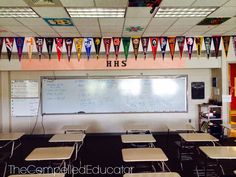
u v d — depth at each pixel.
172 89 7.25
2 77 7.14
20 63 6.34
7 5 3.65
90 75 7.17
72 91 7.18
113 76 7.19
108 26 4.95
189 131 5.43
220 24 4.91
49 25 4.80
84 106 7.20
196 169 4.31
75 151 4.93
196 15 4.28
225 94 6.50
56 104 7.18
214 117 6.66
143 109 7.25
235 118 6.68
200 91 7.27
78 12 4.05
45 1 3.51
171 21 4.62
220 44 6.37
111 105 7.22
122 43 6.25
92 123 7.23
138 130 5.17
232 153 3.17
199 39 6.12
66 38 6.06
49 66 6.36
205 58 6.46
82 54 6.39
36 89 7.14
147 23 4.75
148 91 7.23
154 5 3.70
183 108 7.28
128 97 7.22
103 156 5.30
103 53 6.38
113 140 6.73
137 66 6.41
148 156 3.07
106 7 3.79
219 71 6.70
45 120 7.19
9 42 5.96
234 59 6.39
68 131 5.70
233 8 3.91
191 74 7.27
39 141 6.74
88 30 5.29
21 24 4.71
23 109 7.16
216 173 4.18
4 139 4.32
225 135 6.56
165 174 2.46
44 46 6.17
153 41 6.11
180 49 6.09
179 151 5.25
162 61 6.41
